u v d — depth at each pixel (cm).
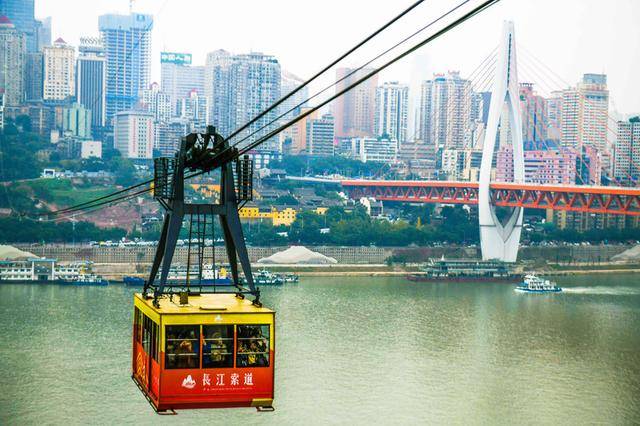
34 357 15350
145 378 5516
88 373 14338
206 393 5169
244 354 5197
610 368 15938
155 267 6059
